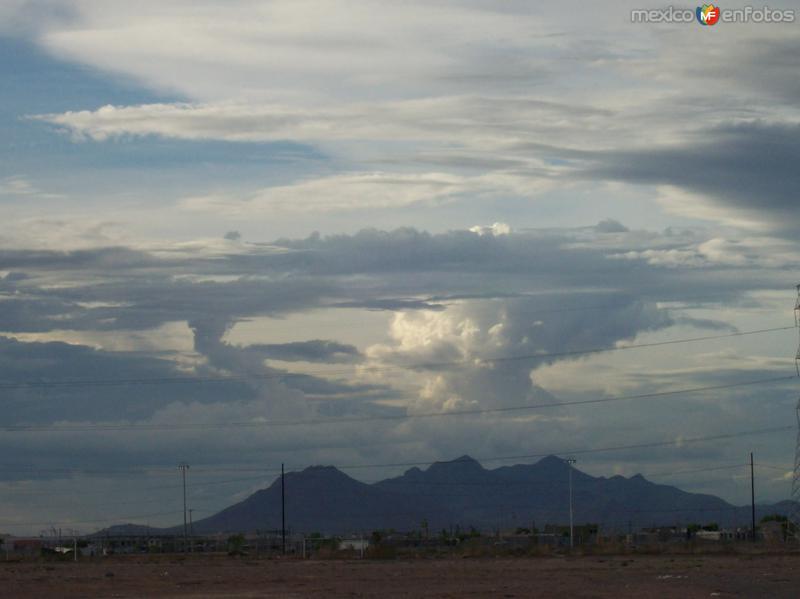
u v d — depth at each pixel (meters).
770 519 176.00
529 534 173.75
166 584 70.06
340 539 174.75
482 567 91.00
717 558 102.50
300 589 62.78
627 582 64.69
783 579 65.25
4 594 60.53
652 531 177.88
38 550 165.75
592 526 185.00
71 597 58.06
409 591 59.19
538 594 55.25
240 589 64.00
